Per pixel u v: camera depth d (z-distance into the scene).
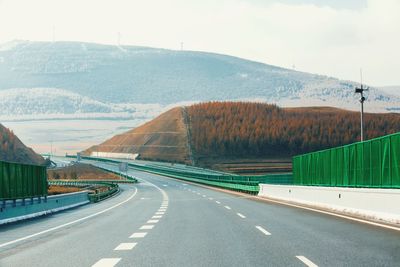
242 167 176.25
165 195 51.84
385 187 22.06
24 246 13.14
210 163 187.38
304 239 13.41
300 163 39.59
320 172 33.66
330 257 10.42
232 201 36.44
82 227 18.16
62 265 10.05
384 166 22.20
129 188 81.44
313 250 11.42
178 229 16.56
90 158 197.50
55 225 19.47
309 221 18.66
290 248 11.79
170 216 22.59
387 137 21.86
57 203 30.78
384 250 11.32
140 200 41.88
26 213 23.91
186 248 12.05
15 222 21.69
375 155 23.38
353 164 26.80
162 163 179.75
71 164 173.50
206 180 87.69
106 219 21.73
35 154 169.62
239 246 12.25
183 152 198.50
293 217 20.69
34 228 18.42
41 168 29.59
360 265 9.48
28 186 26.12
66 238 14.73
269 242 12.92
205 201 37.19
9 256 11.36
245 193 54.44
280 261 10.02
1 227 19.23
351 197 22.20
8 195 22.44
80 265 9.99
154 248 12.14
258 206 29.36
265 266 9.51
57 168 156.00
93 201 42.50
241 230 15.94
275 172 166.12
